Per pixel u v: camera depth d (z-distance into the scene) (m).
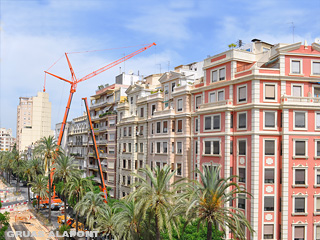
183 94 48.84
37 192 72.12
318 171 36.94
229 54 41.22
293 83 37.91
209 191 27.52
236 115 39.44
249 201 36.78
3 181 132.88
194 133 47.31
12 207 78.81
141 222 34.12
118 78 85.00
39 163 84.88
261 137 36.88
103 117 78.44
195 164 46.41
